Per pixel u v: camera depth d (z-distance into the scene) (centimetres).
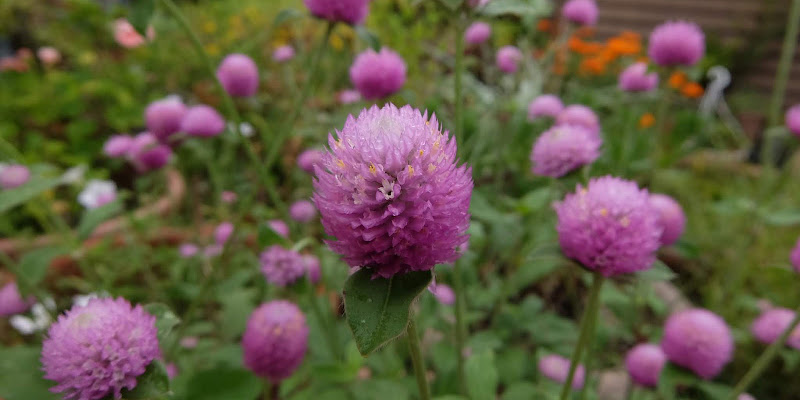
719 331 12
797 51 63
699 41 19
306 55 33
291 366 13
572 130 14
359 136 7
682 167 37
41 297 14
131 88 38
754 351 20
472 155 19
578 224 9
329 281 19
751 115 51
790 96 63
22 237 24
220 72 18
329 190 7
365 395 14
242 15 46
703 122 28
